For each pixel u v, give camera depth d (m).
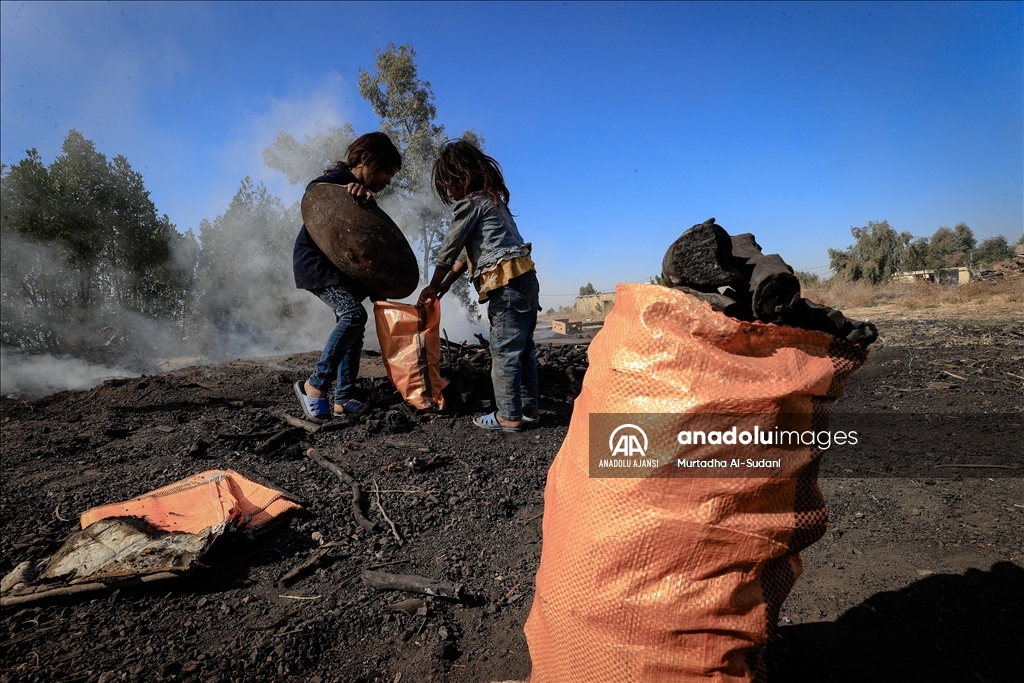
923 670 1.64
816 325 1.25
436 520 2.68
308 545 2.48
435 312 4.11
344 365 4.26
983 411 4.48
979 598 1.97
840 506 2.77
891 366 6.52
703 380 1.19
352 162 4.15
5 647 1.92
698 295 1.26
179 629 1.99
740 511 1.19
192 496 2.67
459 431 3.94
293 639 1.90
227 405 4.83
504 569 2.30
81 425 4.32
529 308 3.81
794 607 1.98
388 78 21.98
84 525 2.53
